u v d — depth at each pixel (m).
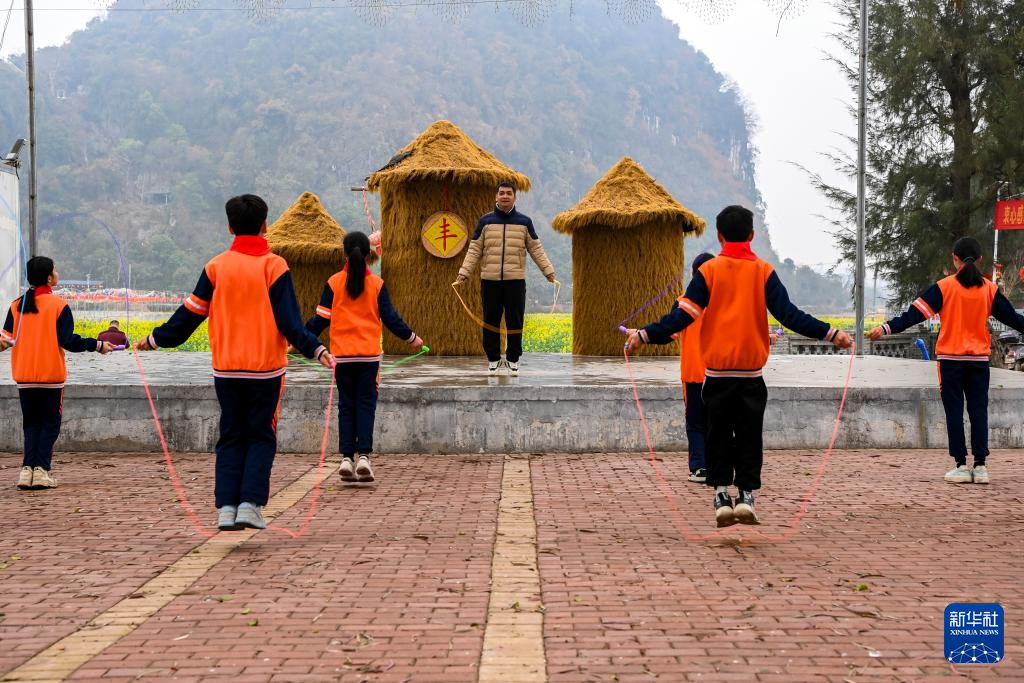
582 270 13.19
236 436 5.09
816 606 4.05
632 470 7.57
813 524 5.70
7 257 15.35
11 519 5.88
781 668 3.34
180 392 8.45
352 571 4.64
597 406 8.42
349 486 6.95
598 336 13.01
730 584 4.39
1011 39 26.44
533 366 11.09
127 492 6.74
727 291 5.14
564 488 6.84
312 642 3.62
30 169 15.11
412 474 7.42
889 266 28.88
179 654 3.49
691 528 5.59
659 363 11.62
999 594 4.22
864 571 4.62
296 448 8.41
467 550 5.06
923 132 28.09
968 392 7.20
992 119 26.11
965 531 5.51
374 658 3.45
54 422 6.98
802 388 8.62
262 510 6.12
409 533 5.46
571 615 3.94
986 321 7.23
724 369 5.17
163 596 4.24
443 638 3.66
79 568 4.73
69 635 3.73
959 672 3.30
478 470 7.59
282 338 5.11
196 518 5.90
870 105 28.94
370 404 7.09
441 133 12.89
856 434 8.69
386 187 12.76
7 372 10.11
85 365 11.59
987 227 26.66
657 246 12.79
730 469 5.26
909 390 8.70
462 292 12.47
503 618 3.90
